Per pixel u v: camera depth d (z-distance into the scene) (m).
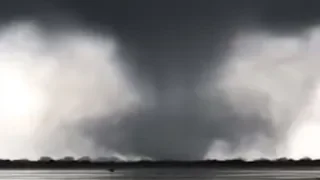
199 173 117.44
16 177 105.81
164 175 109.38
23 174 119.44
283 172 118.75
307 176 99.88
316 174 106.81
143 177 101.81
